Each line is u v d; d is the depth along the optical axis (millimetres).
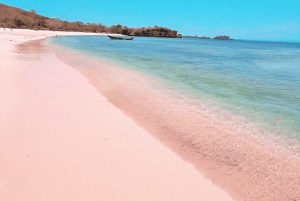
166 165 4805
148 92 10492
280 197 4039
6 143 5152
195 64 21422
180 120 7352
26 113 6949
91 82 11602
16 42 32375
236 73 17094
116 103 8633
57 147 5172
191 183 4266
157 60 23391
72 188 3873
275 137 6469
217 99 9891
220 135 6426
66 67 15336
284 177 4645
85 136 5832
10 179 3975
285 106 9125
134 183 4133
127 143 5645
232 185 4301
